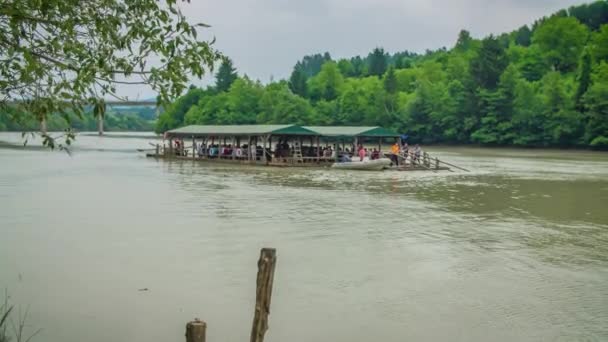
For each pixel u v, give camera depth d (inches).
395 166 1868.8
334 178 1520.7
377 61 7170.3
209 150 2269.9
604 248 661.3
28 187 1235.2
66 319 414.6
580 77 3703.3
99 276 522.6
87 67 291.6
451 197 1127.6
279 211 913.5
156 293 475.2
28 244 650.8
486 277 532.4
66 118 296.4
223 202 1014.4
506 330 402.6
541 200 1091.9
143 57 303.0
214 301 458.6
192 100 6510.8
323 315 430.0
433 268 562.6
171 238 688.4
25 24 290.7
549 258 610.5
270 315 428.8
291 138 2356.1
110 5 310.8
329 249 639.1
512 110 3937.0
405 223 813.9
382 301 461.7
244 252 620.1
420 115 4488.2
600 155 3171.8
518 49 5511.8
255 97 5605.3
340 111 4926.2
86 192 1151.6
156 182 1365.7
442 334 395.2
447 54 6368.1
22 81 290.2
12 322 406.0
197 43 307.0
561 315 431.8
